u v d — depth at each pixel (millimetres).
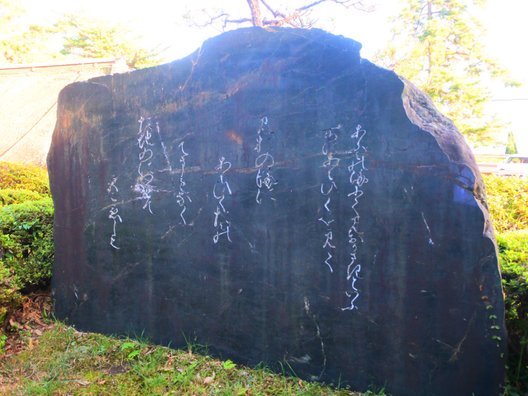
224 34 3262
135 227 3721
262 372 3133
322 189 2975
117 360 3391
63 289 4090
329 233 2959
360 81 2840
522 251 3166
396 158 2746
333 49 2918
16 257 4062
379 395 2785
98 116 3873
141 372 3170
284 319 3117
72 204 4027
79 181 3984
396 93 2736
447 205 2623
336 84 2916
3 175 7113
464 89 11688
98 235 3896
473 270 2574
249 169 3225
